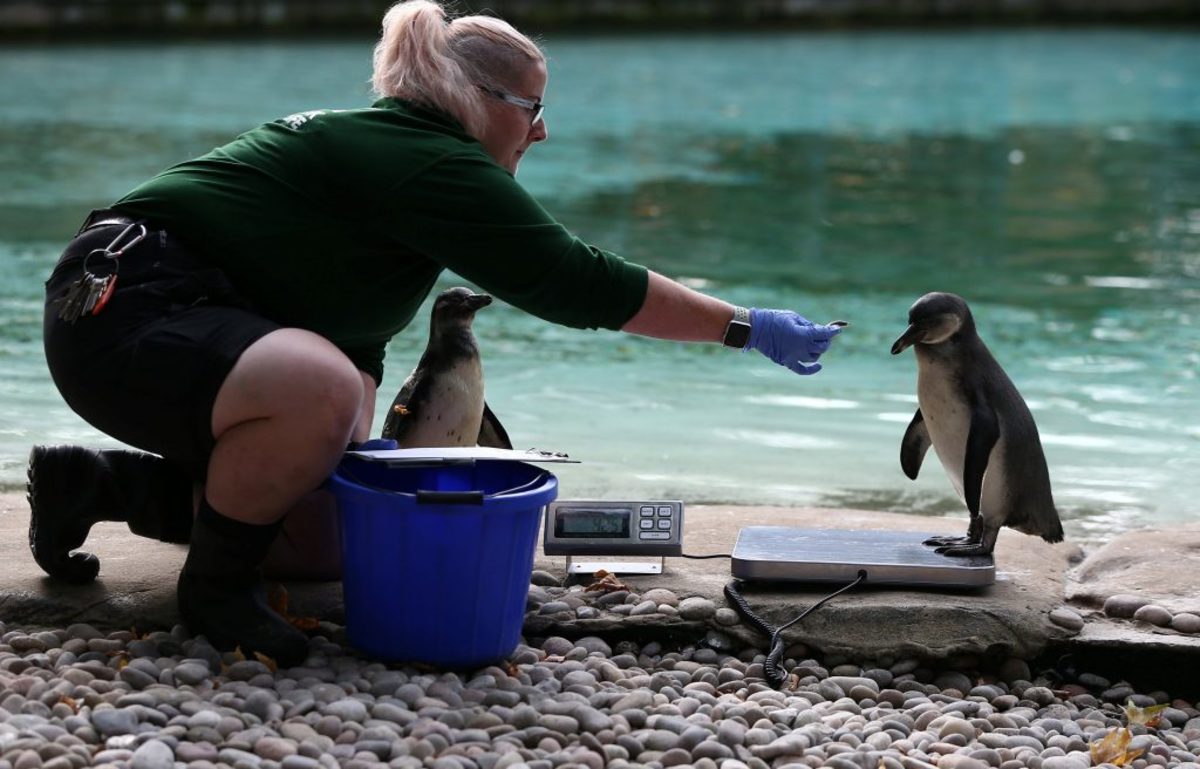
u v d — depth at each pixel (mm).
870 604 3992
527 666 3660
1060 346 7934
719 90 21484
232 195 3562
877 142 17000
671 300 3760
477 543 3494
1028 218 12445
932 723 3551
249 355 3400
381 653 3645
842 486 5641
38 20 25500
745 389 7051
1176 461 5930
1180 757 3459
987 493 4129
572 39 27844
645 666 3875
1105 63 25656
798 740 3256
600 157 15367
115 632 3727
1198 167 15406
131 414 3486
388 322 3811
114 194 12328
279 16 27172
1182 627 3988
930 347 4078
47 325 3559
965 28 30844
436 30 3752
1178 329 8359
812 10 30328
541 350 7754
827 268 10180
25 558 4207
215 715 3113
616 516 4152
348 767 2984
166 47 25172
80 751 2955
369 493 3490
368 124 3613
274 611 3760
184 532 3984
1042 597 4133
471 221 3547
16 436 5922
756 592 4113
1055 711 3746
